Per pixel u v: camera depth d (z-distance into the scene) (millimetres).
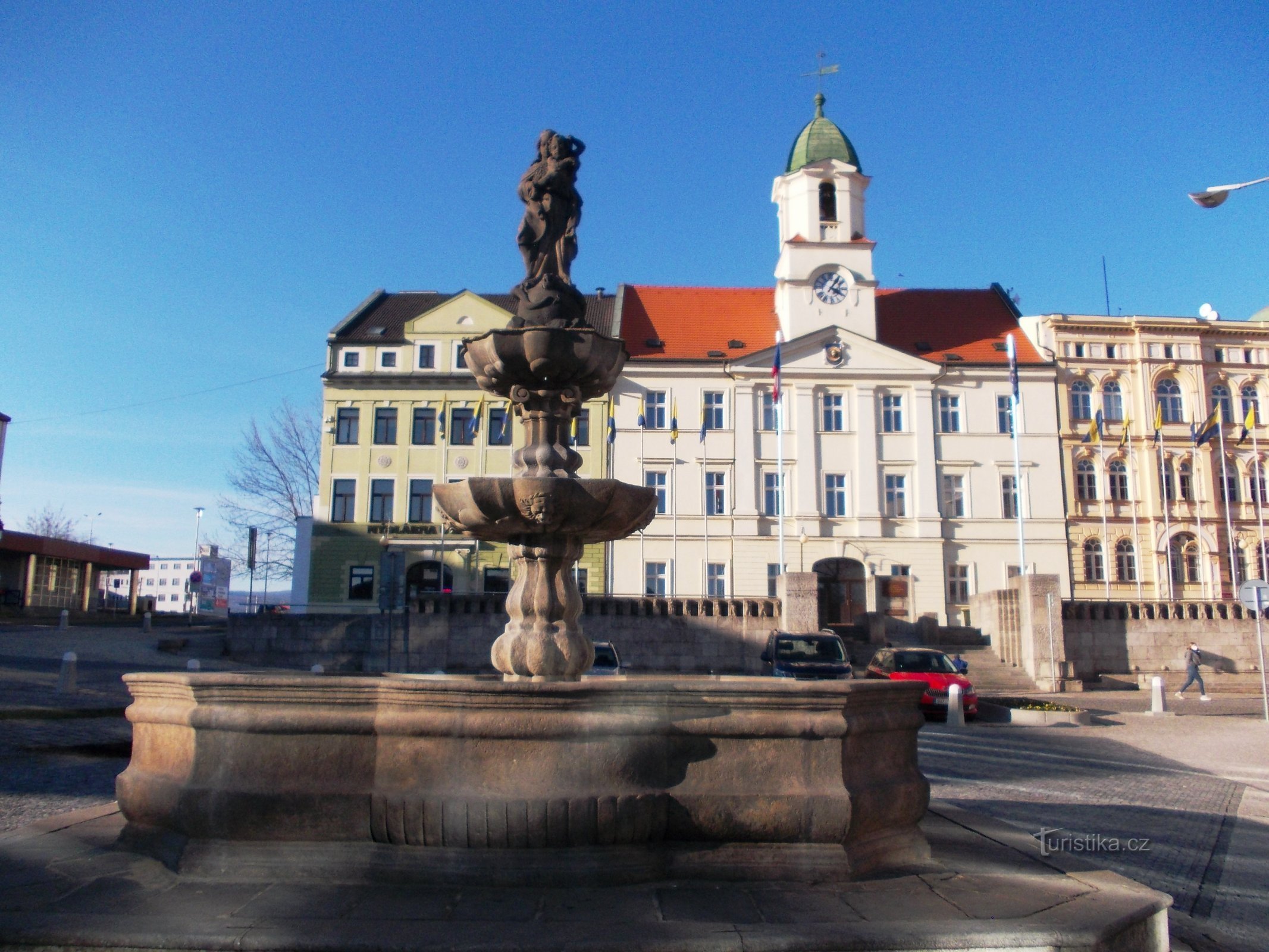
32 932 4750
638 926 4926
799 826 6004
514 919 5043
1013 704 23500
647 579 44719
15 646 31594
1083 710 24625
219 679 6133
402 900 5406
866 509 45219
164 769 6504
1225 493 44750
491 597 35281
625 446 45656
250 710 6117
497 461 45625
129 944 4711
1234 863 8406
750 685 6195
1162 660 35562
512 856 5730
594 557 44625
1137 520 47031
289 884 5738
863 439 45750
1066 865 6562
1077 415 47656
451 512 8539
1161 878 7801
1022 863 6598
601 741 5953
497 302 49406
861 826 6180
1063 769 14656
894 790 6484
